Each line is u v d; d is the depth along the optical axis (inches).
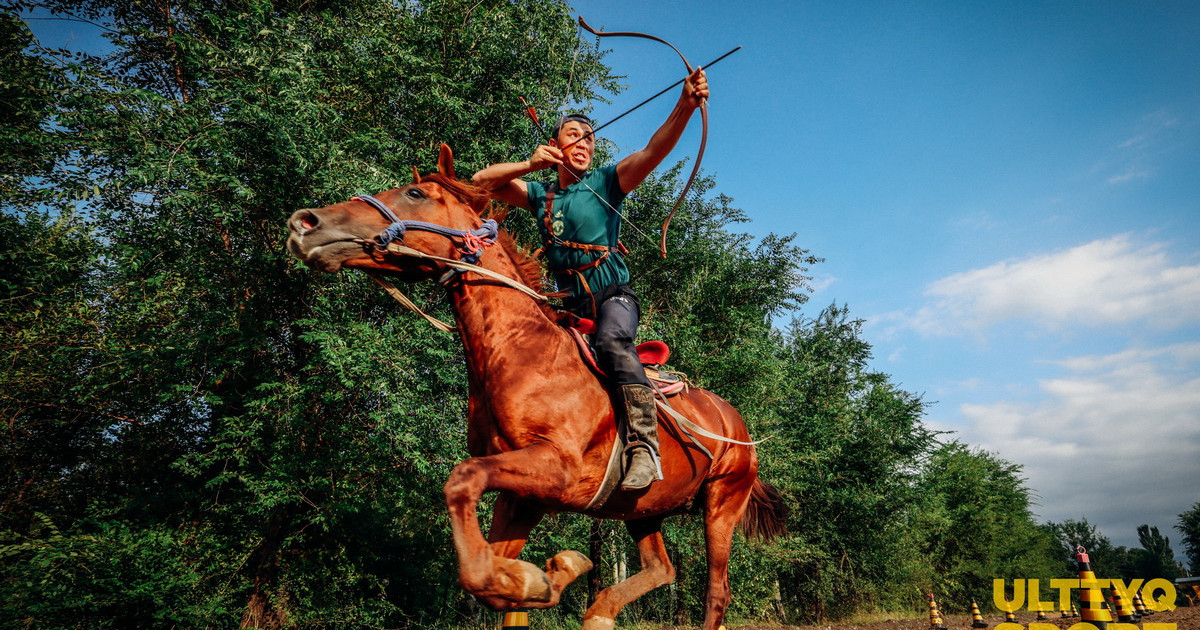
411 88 410.6
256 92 330.3
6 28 383.9
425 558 586.9
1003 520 1317.7
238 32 360.5
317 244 89.9
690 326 518.9
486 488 82.7
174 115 344.8
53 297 408.5
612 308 111.6
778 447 545.6
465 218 105.4
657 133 111.0
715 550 135.6
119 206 387.2
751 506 159.9
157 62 472.7
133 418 431.5
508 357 97.9
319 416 396.8
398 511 471.5
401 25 427.5
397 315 386.3
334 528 481.4
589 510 103.4
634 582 119.8
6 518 390.6
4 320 397.1
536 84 430.0
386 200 99.5
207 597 363.3
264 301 404.8
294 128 341.1
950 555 1249.4
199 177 333.4
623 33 115.1
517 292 104.0
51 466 440.1
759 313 644.1
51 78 346.3
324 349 329.1
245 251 406.9
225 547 394.9
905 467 892.6
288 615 397.7
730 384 539.2
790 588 937.5
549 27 444.8
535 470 88.7
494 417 96.5
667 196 553.6
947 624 533.3
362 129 395.9
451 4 413.7
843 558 831.1
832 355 884.6
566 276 119.3
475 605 607.5
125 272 363.3
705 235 613.6
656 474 102.3
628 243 544.7
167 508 420.8
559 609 655.1
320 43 428.1
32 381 385.7
